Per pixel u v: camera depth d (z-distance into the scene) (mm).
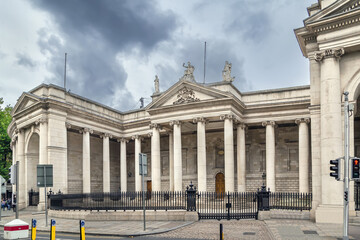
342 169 23484
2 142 61156
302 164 43094
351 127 24094
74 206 31656
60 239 17500
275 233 18359
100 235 19641
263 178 49000
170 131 50438
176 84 45094
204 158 42938
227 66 45031
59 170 42156
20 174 46344
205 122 43969
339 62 24984
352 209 23078
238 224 22562
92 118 49125
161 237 18203
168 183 56531
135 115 55906
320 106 25531
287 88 45594
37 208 41281
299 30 26562
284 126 49188
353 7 24078
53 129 42094
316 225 21484
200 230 20219
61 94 43969
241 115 46406
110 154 59781
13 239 13445
